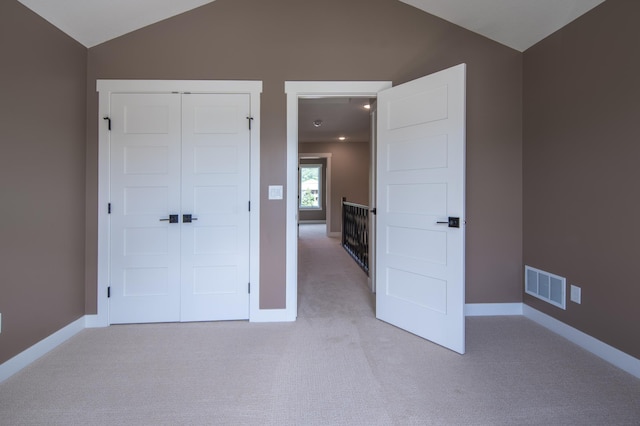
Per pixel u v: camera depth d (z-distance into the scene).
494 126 2.86
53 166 2.30
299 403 1.66
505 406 1.62
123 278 2.70
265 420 1.53
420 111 2.42
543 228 2.63
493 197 2.87
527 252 2.83
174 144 2.72
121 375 1.92
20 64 2.01
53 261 2.30
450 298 2.23
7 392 1.74
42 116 2.19
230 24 2.74
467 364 2.04
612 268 2.03
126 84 2.68
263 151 2.77
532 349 2.24
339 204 8.46
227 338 2.43
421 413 1.57
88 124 2.66
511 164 2.88
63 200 2.40
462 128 2.16
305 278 4.29
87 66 2.66
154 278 2.73
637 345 1.89
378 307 2.80
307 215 12.28
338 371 1.96
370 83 2.79
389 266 2.69
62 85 2.38
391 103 2.63
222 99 2.74
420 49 2.81
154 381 1.85
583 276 2.24
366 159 8.38
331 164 8.35
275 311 2.78
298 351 2.22
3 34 1.88
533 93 2.73
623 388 1.77
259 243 2.77
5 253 1.92
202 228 2.75
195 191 2.74
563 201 2.42
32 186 2.12
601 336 2.11
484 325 2.66
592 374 1.92
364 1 2.80
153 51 2.70
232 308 2.78
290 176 2.78
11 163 1.95
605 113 2.07
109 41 2.67
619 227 1.98
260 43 2.75
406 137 2.52
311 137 7.64
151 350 2.23
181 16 2.71
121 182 2.69
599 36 2.11
